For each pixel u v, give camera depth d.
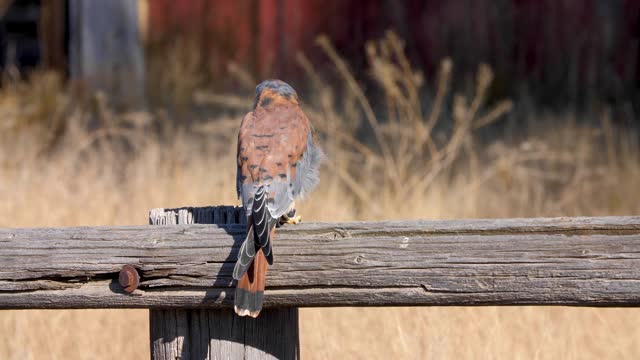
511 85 20.86
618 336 8.76
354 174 14.34
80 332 8.99
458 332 8.13
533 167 15.14
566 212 13.16
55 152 15.65
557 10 21.56
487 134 17.02
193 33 22.27
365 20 22.42
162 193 12.48
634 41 21.05
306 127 6.39
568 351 8.08
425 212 11.84
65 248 5.36
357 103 18.62
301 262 5.19
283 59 22.45
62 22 22.91
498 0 21.91
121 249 5.33
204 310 5.40
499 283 5.02
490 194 13.30
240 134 6.21
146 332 9.20
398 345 8.05
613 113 18.44
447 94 19.92
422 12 22.23
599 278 4.95
